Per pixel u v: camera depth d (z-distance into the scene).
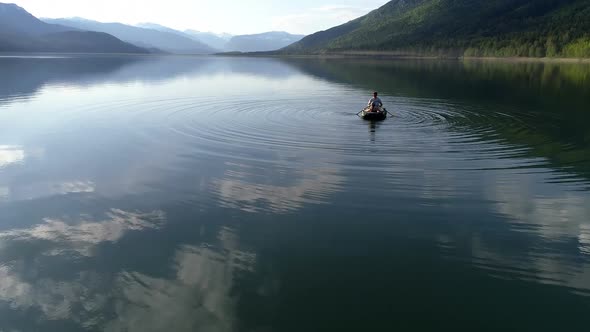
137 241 8.63
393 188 11.35
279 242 8.55
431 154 14.50
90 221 9.55
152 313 6.42
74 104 26.05
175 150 15.20
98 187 11.61
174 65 95.81
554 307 6.45
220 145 15.87
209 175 12.52
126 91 33.94
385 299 6.72
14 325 6.24
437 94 31.64
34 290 7.04
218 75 57.94
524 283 7.07
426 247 8.30
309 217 9.69
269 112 23.17
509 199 10.52
